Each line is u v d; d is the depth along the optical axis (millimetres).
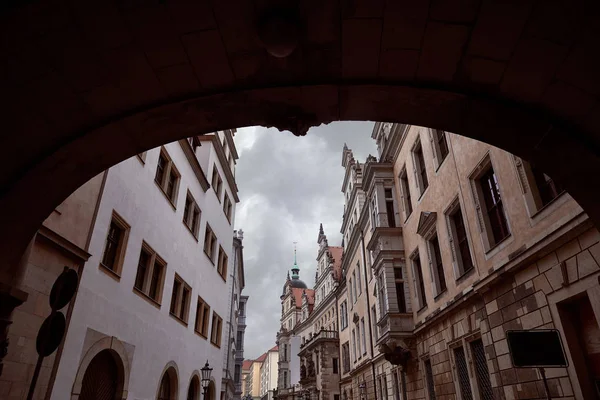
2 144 4793
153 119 5219
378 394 23688
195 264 18266
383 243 18562
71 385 8633
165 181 14789
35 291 7754
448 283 13172
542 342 5398
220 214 23547
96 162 5473
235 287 35844
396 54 4641
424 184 16328
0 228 4984
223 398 28500
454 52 4531
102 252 10180
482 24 4164
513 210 9188
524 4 3865
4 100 4461
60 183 5355
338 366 42375
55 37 4074
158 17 4102
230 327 30266
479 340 11141
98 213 10039
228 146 25969
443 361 13391
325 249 50188
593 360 7121
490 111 5039
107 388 10625
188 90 5012
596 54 4102
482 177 11305
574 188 5145
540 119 4883
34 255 7781
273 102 5227
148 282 13086
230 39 4426
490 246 10469
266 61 4734
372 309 25812
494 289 9961
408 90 5012
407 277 17812
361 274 29516
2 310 4984
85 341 9227
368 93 5113
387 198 19953
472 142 11344
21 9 3730
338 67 4848
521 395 8711
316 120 5488
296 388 59594
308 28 4297
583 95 4523
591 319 7215
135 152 5586
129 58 4488
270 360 101125
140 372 12078
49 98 4629
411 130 17266
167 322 14500
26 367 7422
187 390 16797
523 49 4316
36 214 5297
